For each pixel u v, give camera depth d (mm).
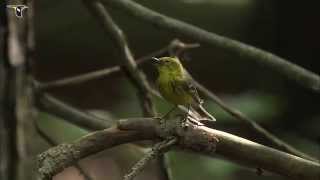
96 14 8102
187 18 17734
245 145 5223
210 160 12734
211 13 17828
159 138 5094
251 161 5281
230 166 12609
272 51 18016
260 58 7477
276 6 17547
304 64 17547
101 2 7695
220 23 17953
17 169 7320
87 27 18266
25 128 7469
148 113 8117
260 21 17938
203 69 18062
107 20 8117
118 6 7633
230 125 13523
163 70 6820
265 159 5270
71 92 19125
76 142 5012
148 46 17688
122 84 17188
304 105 16062
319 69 17406
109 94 18797
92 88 18953
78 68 18906
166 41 17703
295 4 17250
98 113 15891
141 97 8180
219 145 5191
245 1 17875
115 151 10133
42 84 8672
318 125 15188
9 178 7309
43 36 18297
